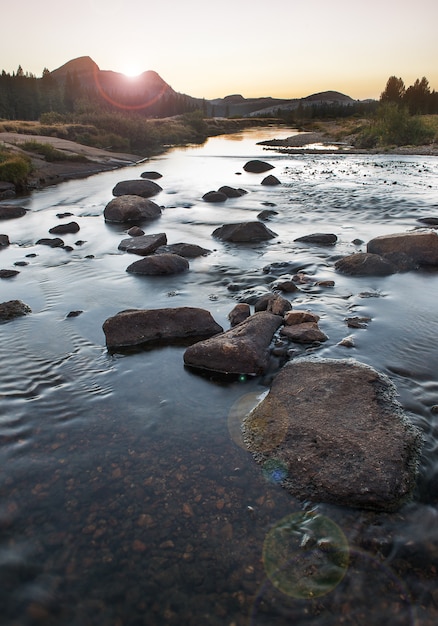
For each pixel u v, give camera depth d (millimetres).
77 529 3277
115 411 4719
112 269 9711
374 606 2721
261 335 5848
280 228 13641
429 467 3768
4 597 2795
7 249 11758
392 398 4594
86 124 46906
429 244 9375
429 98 91688
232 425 4457
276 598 2777
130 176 27281
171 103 146750
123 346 6109
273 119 108562
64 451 4109
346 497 3451
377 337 6191
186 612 2711
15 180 22234
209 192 19438
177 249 10695
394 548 3084
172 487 3660
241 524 3305
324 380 4801
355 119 89062
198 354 5523
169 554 3074
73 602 2773
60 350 6059
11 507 3473
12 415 4633
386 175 25094
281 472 3764
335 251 10773
